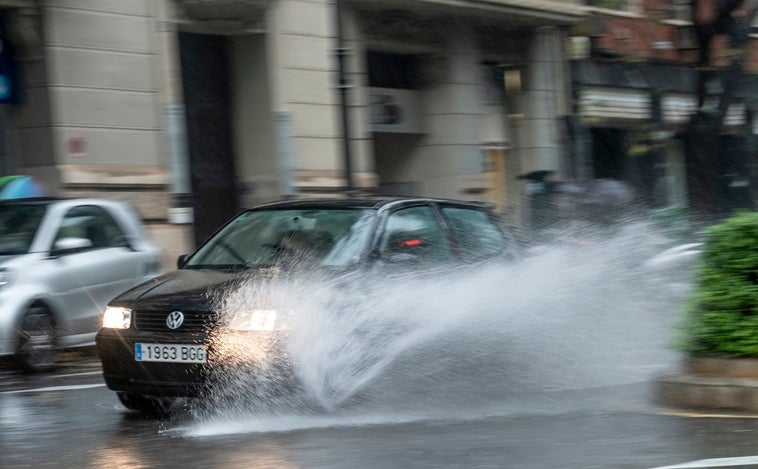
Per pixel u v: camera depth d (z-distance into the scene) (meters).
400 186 32.22
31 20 21.61
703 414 10.33
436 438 9.41
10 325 14.88
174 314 10.73
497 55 33.53
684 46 32.34
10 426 10.72
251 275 11.08
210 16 25.19
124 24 23.16
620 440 9.09
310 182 26.81
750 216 10.87
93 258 16.36
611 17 36.34
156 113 23.69
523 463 8.27
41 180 21.94
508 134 34.38
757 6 31.09
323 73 27.42
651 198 38.38
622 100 37.69
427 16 30.27
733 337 10.73
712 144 31.83
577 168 36.06
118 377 10.94
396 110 31.25
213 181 26.58
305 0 27.00
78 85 22.23
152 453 9.09
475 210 13.39
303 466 8.37
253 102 26.70
